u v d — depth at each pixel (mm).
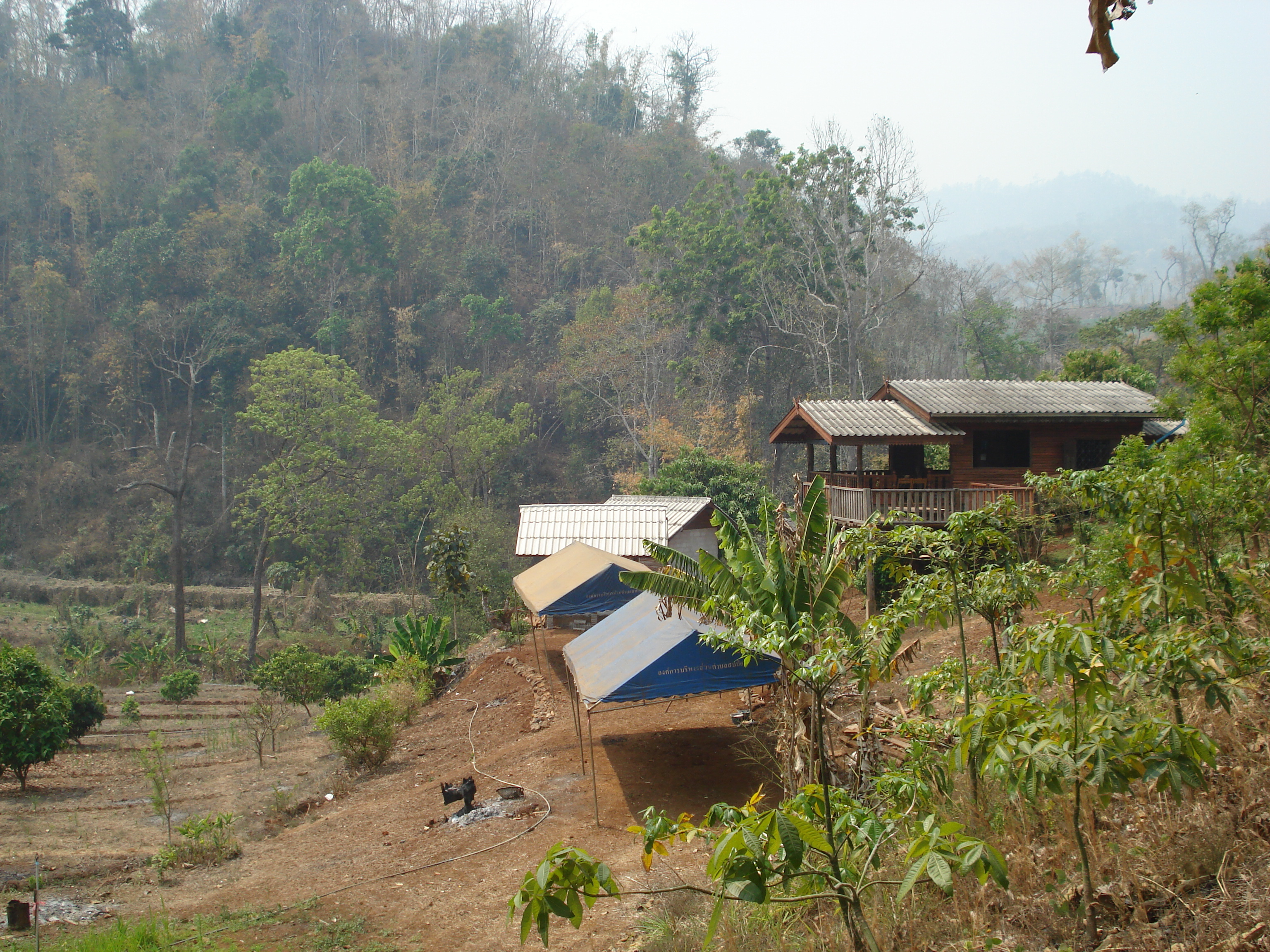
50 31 75750
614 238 69000
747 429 47688
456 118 76000
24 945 8234
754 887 3477
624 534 24391
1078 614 7199
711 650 10242
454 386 49406
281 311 59094
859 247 47469
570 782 11789
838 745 8578
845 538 8070
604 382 53812
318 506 40344
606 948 7086
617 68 88812
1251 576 6105
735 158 75938
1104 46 3711
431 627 23078
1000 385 19891
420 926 8000
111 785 15500
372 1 86812
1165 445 9336
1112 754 3787
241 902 9172
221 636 40188
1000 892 5105
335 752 16984
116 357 56844
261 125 68750
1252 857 4465
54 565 52219
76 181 64125
